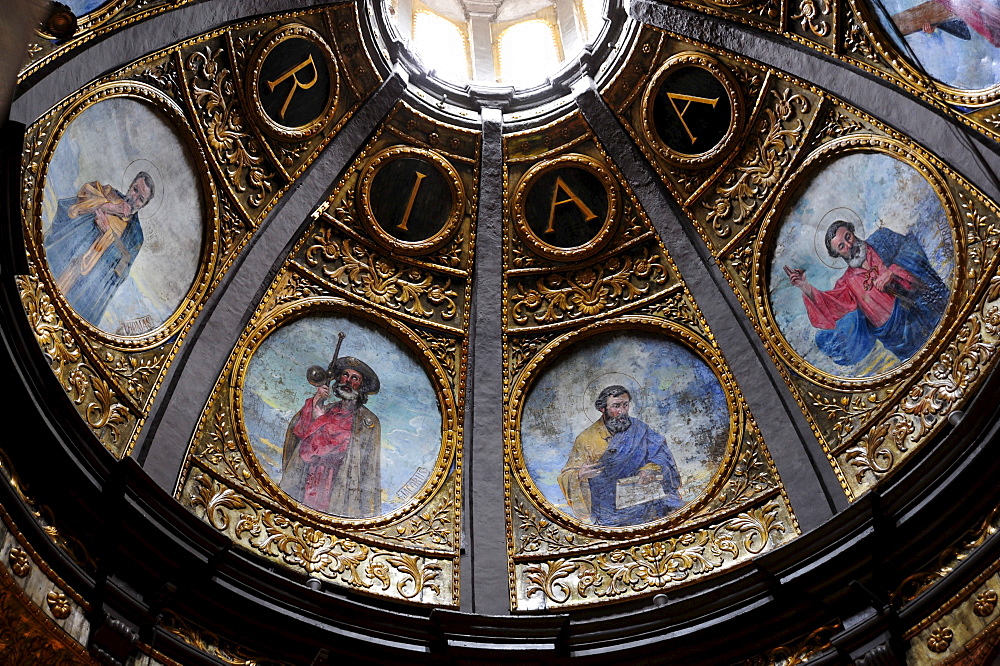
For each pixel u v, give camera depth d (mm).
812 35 11391
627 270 12672
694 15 12023
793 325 11688
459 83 13438
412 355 12445
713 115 12273
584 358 12555
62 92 9141
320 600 10125
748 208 12172
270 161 11945
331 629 10039
